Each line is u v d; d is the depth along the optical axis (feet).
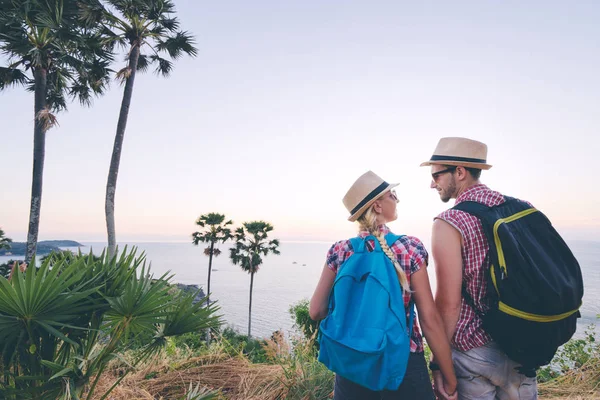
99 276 6.01
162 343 6.46
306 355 9.82
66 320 5.69
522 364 4.82
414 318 5.01
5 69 43.75
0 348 5.30
